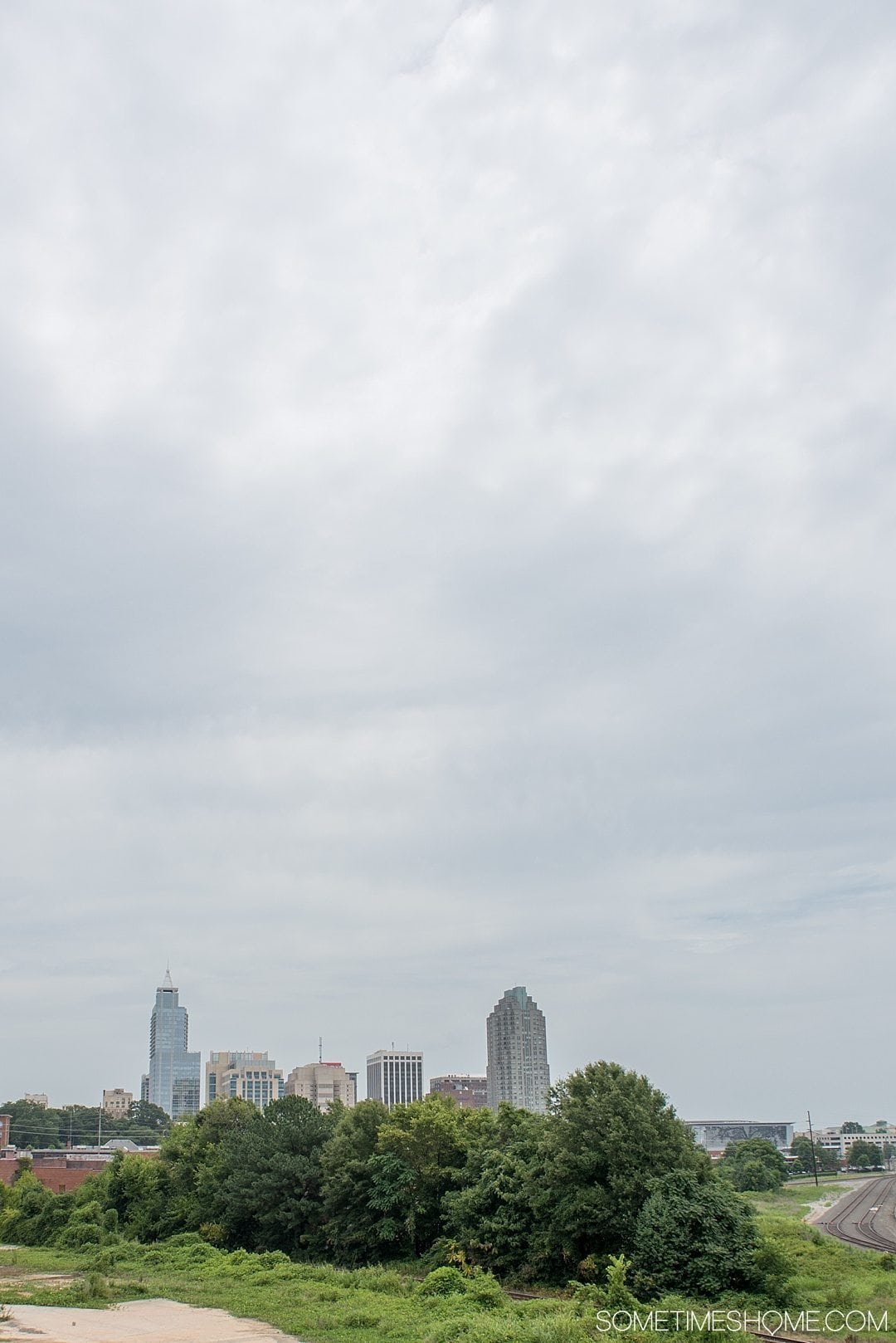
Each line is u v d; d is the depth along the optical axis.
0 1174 133.00
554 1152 55.81
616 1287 39.62
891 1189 171.50
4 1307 49.53
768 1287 45.22
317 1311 45.81
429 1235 68.94
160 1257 75.25
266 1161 80.44
